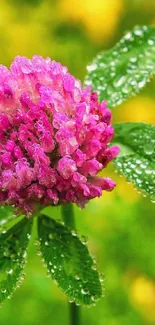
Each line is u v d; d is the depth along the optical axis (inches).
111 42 13.3
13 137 4.8
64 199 4.9
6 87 4.9
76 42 13.2
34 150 4.7
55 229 5.3
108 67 5.9
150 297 10.4
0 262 5.1
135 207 10.9
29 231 5.3
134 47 6.0
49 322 10.0
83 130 4.8
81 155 4.7
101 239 10.6
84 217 10.6
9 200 4.9
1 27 13.4
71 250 5.2
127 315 10.2
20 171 4.7
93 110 5.0
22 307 10.1
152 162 5.2
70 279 5.0
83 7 13.1
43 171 4.7
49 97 4.8
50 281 10.0
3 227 5.4
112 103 5.7
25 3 13.5
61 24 13.4
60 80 4.9
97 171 4.9
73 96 4.9
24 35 13.4
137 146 5.3
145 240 10.7
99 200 10.6
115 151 4.9
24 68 4.9
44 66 5.0
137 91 5.8
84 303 4.9
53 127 4.9
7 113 4.9
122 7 13.1
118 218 10.7
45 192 4.8
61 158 4.7
